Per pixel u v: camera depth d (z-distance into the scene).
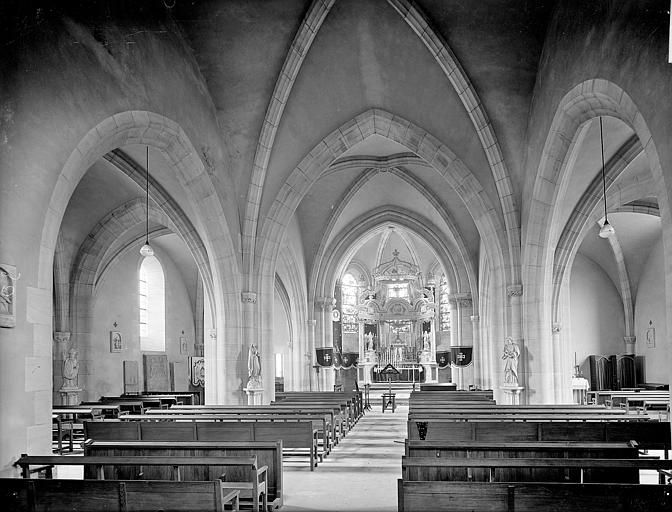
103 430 13.34
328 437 16.83
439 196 31.78
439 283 46.44
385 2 18.77
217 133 21.23
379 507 10.66
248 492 10.32
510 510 6.24
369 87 22.27
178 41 18.42
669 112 10.47
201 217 21.06
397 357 47.06
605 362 34.59
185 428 13.36
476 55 19.77
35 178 11.62
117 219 27.58
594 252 35.06
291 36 19.45
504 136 21.28
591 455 9.52
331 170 29.70
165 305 34.22
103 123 14.12
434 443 9.76
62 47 12.62
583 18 14.77
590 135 19.98
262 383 22.45
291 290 35.56
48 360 11.88
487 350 32.69
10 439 10.77
